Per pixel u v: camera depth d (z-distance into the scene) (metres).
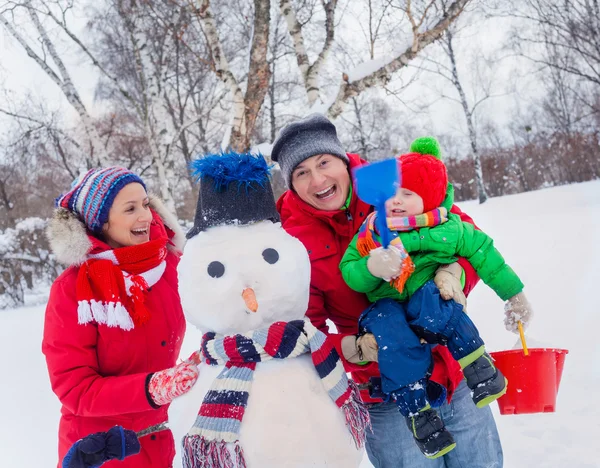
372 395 2.03
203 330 1.72
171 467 2.12
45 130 13.74
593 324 4.58
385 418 2.18
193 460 1.55
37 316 9.35
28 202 21.31
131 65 13.90
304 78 6.73
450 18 5.55
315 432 1.56
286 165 2.22
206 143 15.75
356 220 2.23
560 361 2.04
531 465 2.92
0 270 12.03
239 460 1.50
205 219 1.71
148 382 1.75
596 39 15.98
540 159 25.38
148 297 2.09
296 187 2.21
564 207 12.70
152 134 9.89
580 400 3.50
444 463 2.25
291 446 1.50
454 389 2.07
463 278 2.10
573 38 16.69
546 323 4.81
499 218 12.82
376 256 1.86
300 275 1.70
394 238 2.01
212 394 1.59
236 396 1.55
